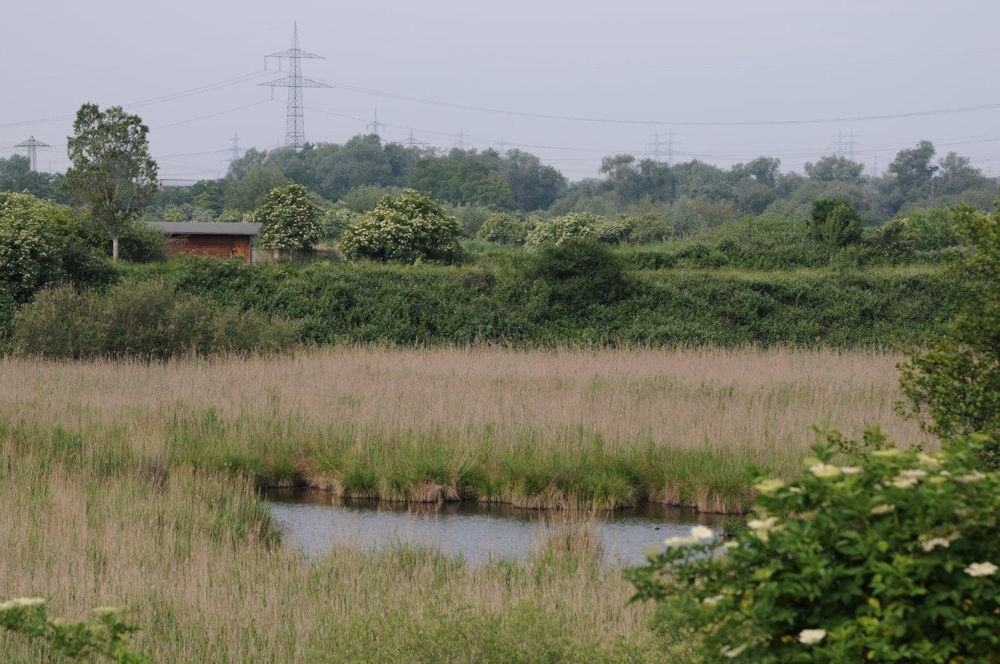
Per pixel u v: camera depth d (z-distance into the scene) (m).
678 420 57.59
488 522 46.16
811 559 13.24
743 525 28.84
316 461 53.91
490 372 72.88
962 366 27.62
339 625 25.52
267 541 39.47
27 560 31.38
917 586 13.10
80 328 82.75
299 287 106.25
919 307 105.06
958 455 14.31
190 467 48.91
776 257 126.50
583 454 53.03
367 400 62.28
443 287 106.38
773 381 69.00
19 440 52.69
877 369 74.62
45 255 101.50
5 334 94.56
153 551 33.38
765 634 13.74
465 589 29.62
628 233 183.62
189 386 66.44
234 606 28.39
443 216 139.88
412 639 23.11
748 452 52.88
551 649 22.53
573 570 33.53
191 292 105.88
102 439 53.31
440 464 51.31
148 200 131.25
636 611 27.30
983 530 13.39
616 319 103.06
